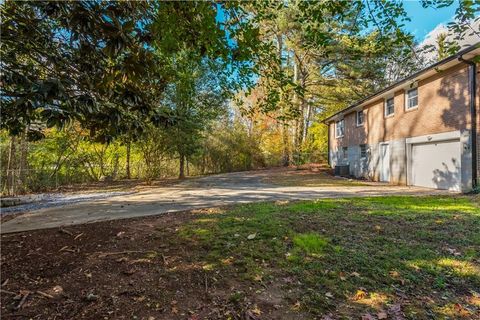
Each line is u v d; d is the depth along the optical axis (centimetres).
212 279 290
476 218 505
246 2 285
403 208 600
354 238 399
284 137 2208
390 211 566
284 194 902
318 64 1750
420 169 1125
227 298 256
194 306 244
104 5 229
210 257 343
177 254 354
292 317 228
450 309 237
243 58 292
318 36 295
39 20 261
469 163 887
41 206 778
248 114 499
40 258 345
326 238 396
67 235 443
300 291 266
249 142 2339
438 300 250
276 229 439
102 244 395
